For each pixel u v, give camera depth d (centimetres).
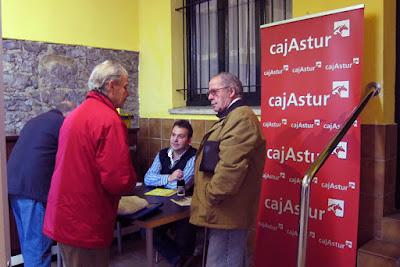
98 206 171
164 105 365
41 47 323
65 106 260
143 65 387
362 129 229
